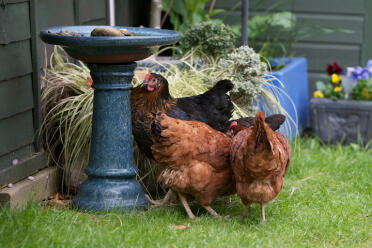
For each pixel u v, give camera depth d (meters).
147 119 3.41
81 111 3.60
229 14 5.09
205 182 3.26
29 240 2.97
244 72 3.75
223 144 3.28
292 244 3.11
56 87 3.67
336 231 3.22
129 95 3.42
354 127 4.49
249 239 3.09
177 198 3.56
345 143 4.51
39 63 3.63
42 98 3.61
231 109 3.53
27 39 3.44
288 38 5.07
